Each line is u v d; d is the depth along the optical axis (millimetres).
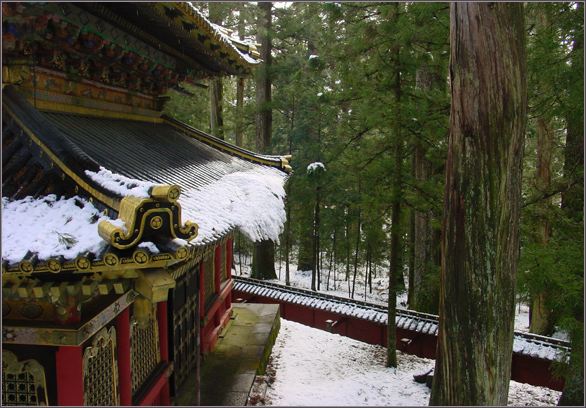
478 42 5660
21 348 4289
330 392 9266
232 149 11383
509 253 5906
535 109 8852
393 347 11188
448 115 10609
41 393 4320
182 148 8992
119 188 3736
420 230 14727
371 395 9305
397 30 10242
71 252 3348
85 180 4066
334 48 11750
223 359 9438
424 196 10867
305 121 19344
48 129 4406
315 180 17875
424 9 9688
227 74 11148
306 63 19547
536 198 8875
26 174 4391
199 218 5016
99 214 3850
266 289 15523
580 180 8672
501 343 5891
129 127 8102
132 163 6133
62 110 6254
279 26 21266
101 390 4844
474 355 5855
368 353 12242
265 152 20422
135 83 8312
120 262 3195
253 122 21672
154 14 6316
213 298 10734
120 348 5281
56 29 5227
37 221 3844
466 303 5895
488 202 5762
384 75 11133
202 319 9328
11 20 4336
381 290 22438
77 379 4293
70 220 3850
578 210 9016
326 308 13805
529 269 7488
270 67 19625
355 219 18891
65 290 3697
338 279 24359
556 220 8500
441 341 6332
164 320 7246
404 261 19641
